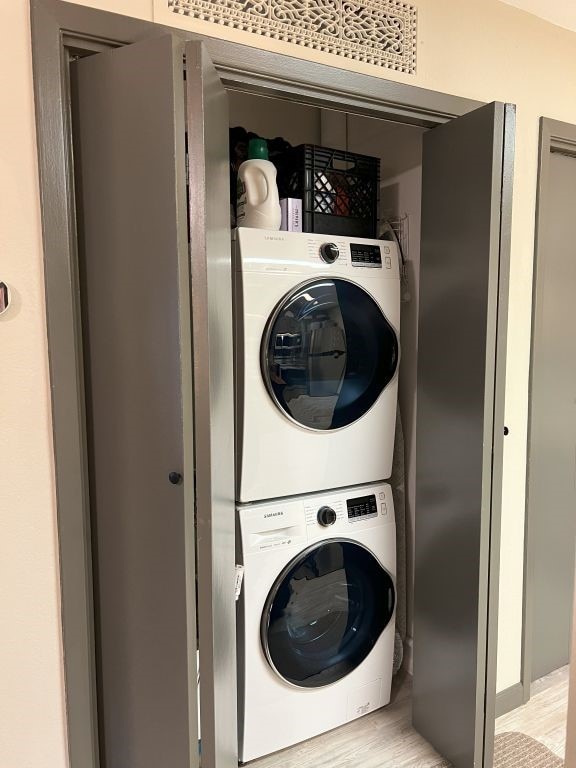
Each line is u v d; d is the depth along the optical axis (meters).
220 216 1.26
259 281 1.59
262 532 1.67
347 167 1.92
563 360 2.08
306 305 1.67
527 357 1.92
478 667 1.61
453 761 1.72
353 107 1.51
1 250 1.13
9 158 1.12
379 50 1.50
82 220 1.21
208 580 1.15
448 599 1.71
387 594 1.93
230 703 1.42
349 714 1.88
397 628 2.14
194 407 1.15
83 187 1.19
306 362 1.69
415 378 1.96
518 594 1.98
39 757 1.26
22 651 1.23
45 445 1.21
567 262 2.05
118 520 1.26
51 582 1.24
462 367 1.62
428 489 1.78
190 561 1.19
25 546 1.21
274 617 1.69
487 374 1.54
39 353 1.18
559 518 2.14
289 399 1.67
